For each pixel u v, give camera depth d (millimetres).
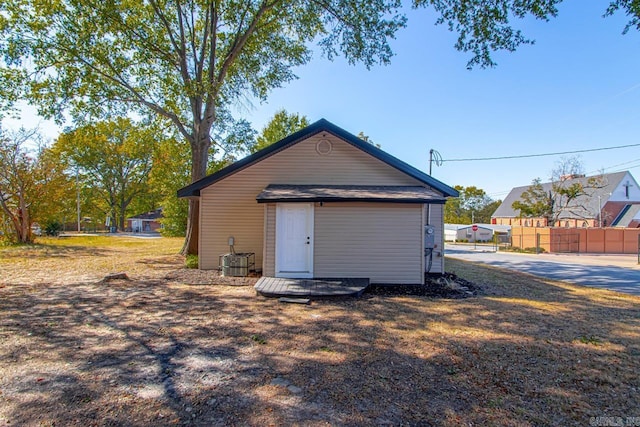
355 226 8289
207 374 3559
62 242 20984
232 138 15812
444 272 10273
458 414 2857
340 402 3025
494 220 50500
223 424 2686
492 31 8578
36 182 18391
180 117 14727
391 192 8602
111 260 12391
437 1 8727
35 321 5293
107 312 5812
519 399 3107
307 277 8305
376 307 6293
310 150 9797
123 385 3309
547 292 8031
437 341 4551
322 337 4680
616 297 7547
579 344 4488
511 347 4355
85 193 42250
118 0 11070
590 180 32062
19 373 3537
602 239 25078
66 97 11273
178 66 12789
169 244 20750
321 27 12734
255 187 9961
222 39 13391
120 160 43469
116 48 11820
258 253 10055
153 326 5098
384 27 11141
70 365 3742
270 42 13844
